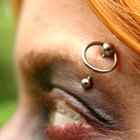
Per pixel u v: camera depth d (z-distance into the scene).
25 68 0.21
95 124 0.17
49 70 0.18
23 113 0.25
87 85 0.16
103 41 0.16
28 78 0.21
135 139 0.16
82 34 0.17
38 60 0.19
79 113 0.17
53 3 0.18
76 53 0.17
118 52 0.16
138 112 0.16
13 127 0.25
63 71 0.17
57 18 0.18
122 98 0.16
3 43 0.94
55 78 0.18
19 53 0.22
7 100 0.83
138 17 0.14
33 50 0.19
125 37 0.14
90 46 0.16
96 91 0.16
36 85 0.19
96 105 0.17
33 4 0.20
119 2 0.14
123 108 0.16
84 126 0.17
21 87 0.24
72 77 0.17
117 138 0.16
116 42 0.16
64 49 0.17
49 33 0.18
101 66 0.16
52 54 0.18
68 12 0.17
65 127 0.18
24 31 0.21
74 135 0.18
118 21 0.14
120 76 0.16
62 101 0.18
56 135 0.18
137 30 0.14
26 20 0.20
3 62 0.91
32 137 0.24
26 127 0.25
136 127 0.16
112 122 0.16
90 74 0.16
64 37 0.17
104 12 0.15
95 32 0.16
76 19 0.17
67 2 0.17
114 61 0.16
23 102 0.24
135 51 0.14
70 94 0.17
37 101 0.21
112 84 0.16
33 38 0.19
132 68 0.16
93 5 0.15
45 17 0.19
